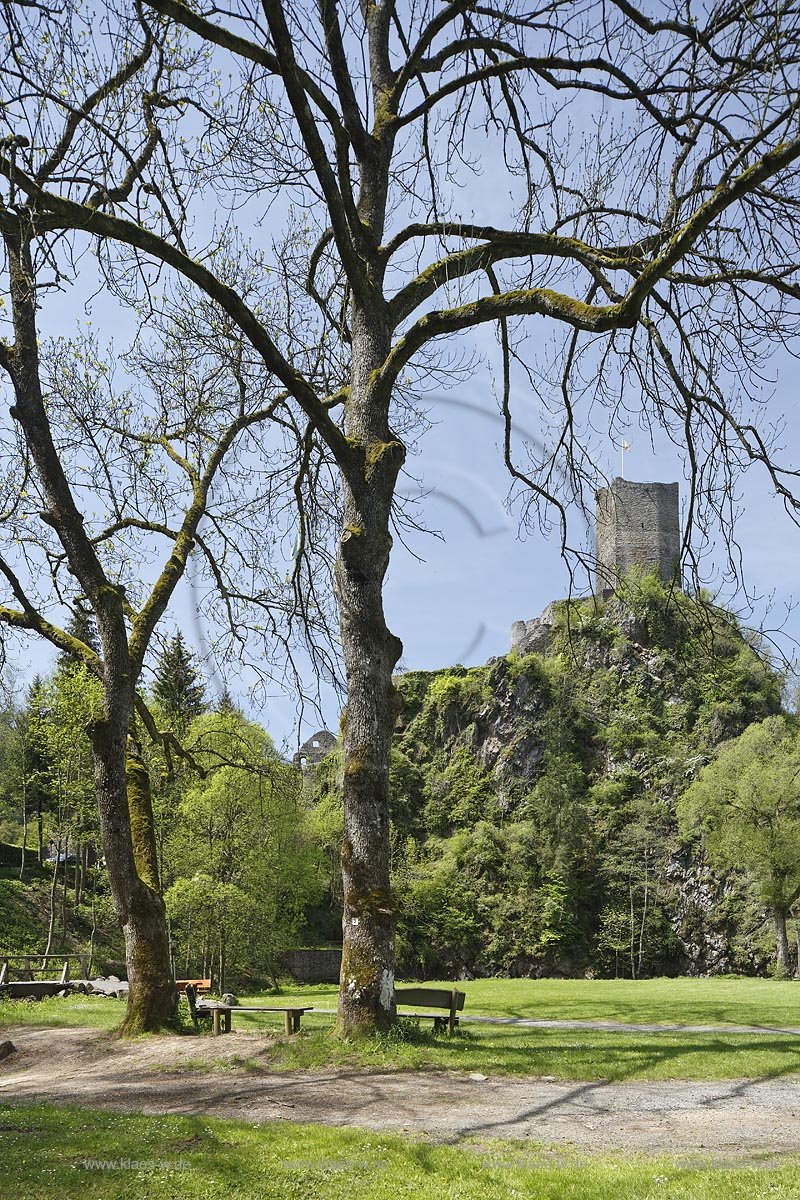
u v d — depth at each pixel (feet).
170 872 126.31
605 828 313.53
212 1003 56.70
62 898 160.45
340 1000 41.14
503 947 295.28
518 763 361.10
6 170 32.55
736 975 261.65
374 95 50.85
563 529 44.93
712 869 282.56
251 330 40.16
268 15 32.42
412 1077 34.35
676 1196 18.89
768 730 183.62
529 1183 20.13
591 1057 37.83
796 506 36.42
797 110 28.53
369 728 43.75
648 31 36.70
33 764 191.72
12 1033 54.19
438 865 328.49
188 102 37.81
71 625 76.69
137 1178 20.54
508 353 51.21
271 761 66.64
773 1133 25.61
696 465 39.73
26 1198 19.26
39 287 37.14
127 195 41.93
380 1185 20.16
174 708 81.00
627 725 329.31
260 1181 20.48
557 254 42.91
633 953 282.15
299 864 155.22
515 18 40.91
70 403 57.00
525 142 47.98
